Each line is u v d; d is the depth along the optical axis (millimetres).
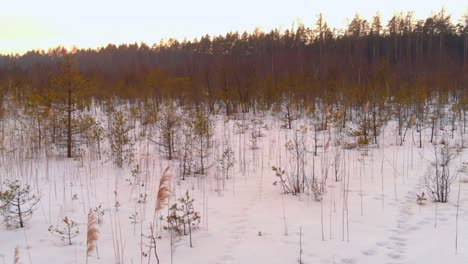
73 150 12906
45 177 9531
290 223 6406
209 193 8344
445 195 7320
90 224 4078
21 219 6316
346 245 5434
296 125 17734
